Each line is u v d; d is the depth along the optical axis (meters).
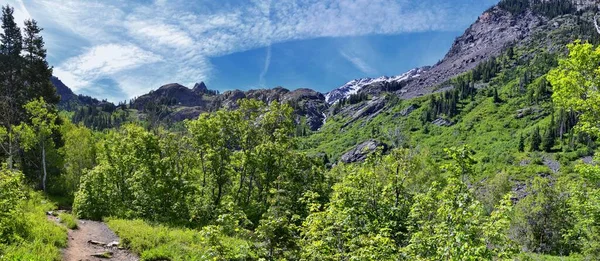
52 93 54.88
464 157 9.00
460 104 160.38
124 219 25.36
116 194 30.20
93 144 50.22
